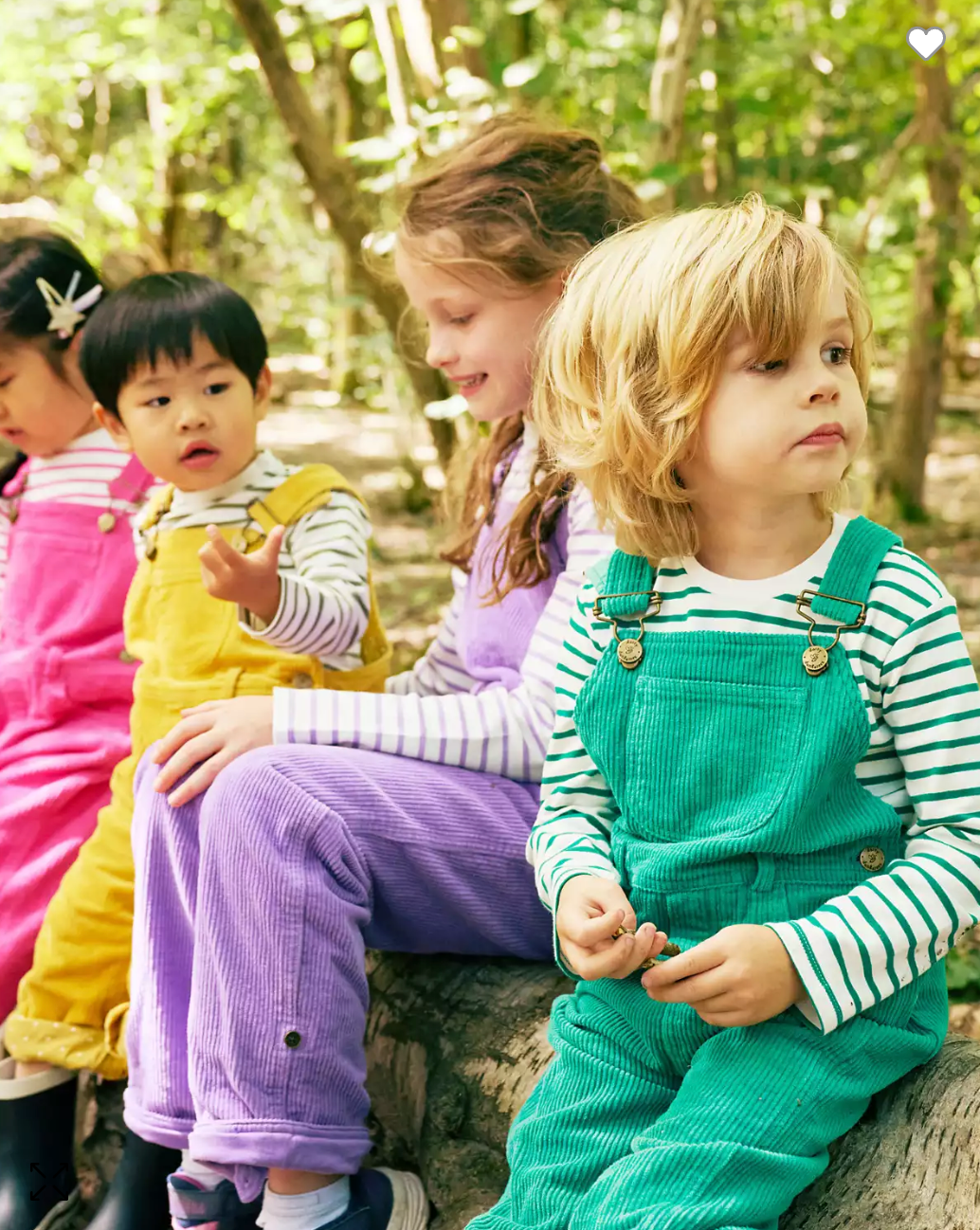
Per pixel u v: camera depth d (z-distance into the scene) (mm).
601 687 1353
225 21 7473
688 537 1349
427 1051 1749
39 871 2045
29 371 2221
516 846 1634
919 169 8109
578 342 1378
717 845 1264
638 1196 1173
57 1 7555
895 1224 1228
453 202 1773
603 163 1930
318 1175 1507
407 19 3611
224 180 12133
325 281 11773
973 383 14703
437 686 2039
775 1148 1194
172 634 1973
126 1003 1906
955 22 6598
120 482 2262
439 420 3973
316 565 1944
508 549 1758
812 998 1186
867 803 1283
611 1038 1337
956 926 1208
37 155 11180
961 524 7523
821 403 1232
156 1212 1725
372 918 1688
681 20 4195
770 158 7461
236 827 1506
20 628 2250
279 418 11602
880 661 1266
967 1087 1263
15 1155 1875
